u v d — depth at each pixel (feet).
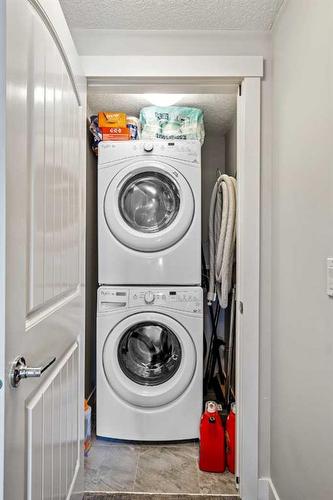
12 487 2.54
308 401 3.88
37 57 3.05
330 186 3.39
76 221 4.64
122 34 5.33
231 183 6.91
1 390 2.37
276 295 5.11
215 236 7.59
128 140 7.09
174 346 7.02
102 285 6.91
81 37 5.34
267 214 5.41
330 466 3.32
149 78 5.36
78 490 4.80
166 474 5.93
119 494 5.47
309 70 3.89
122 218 6.92
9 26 2.42
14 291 2.54
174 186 6.92
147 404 6.71
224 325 9.09
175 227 6.75
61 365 3.93
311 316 3.83
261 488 5.35
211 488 5.61
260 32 5.32
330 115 3.38
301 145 4.14
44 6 3.16
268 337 5.41
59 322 3.81
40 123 3.14
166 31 5.31
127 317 6.77
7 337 2.43
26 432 2.85
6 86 2.39
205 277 8.67
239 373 5.46
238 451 5.49
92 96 7.35
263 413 5.41
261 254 5.41
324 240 3.51
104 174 6.85
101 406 6.81
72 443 4.48
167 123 7.32
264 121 5.38
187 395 6.71
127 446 6.70
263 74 5.32
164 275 6.81
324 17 3.49
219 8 4.83
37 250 3.07
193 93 5.87
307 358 3.92
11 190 2.48
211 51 5.33
